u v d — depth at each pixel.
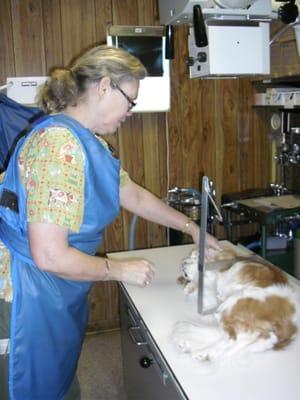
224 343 1.07
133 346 1.55
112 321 2.69
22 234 1.17
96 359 2.41
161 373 1.15
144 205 1.62
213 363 1.03
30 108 1.69
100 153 1.17
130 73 1.17
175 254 1.79
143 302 1.37
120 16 2.38
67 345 1.30
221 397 0.93
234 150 2.70
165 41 2.25
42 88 1.30
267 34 1.74
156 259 1.74
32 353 1.23
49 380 1.29
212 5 1.58
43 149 1.09
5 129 1.65
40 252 1.07
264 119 2.70
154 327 1.22
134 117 2.51
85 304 1.37
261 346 1.06
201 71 1.76
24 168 1.14
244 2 1.56
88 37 2.36
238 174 2.74
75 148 1.11
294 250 2.36
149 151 2.57
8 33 2.28
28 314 1.20
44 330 1.23
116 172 1.24
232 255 1.46
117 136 2.51
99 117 1.22
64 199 1.07
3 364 1.24
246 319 1.08
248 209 2.32
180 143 2.61
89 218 1.20
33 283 1.19
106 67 1.14
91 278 1.17
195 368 1.03
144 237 2.65
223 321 1.10
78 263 1.12
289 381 0.97
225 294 1.22
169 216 1.64
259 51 1.73
